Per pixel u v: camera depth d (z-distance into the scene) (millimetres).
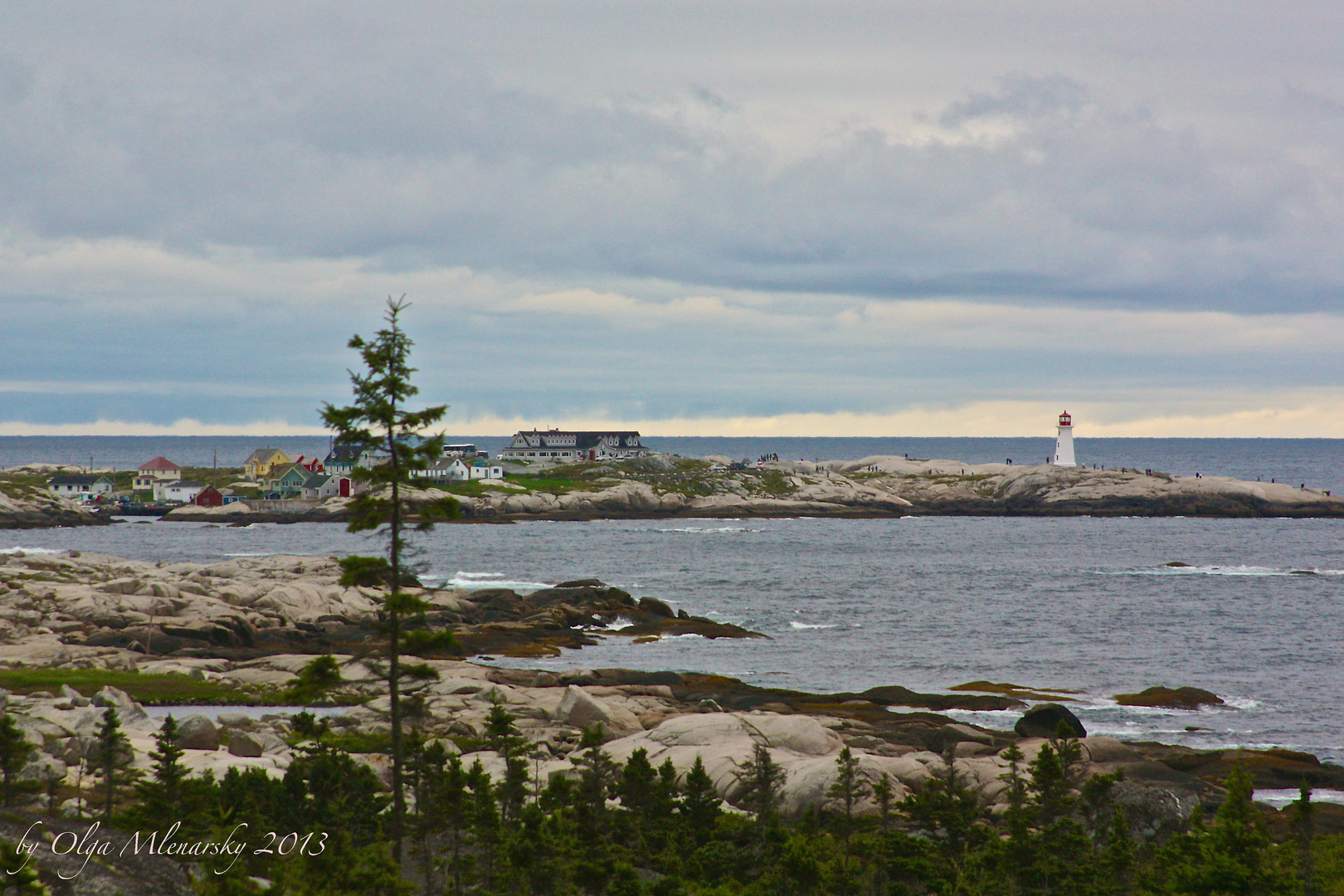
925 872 60469
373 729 87000
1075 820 69375
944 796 68250
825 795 70375
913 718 98312
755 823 67688
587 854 60469
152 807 57469
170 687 102875
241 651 123250
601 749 82000
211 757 72562
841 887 58562
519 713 94000
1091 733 99188
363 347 49469
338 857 51812
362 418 49562
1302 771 85312
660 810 68062
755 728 83875
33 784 62562
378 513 50125
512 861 59094
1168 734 99562
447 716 90875
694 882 60344
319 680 50875
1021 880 61344
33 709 84000
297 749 77938
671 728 83875
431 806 63406
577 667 127375
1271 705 111562
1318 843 65250
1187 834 64375
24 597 133625
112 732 65125
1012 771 72500
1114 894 59312
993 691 115250
